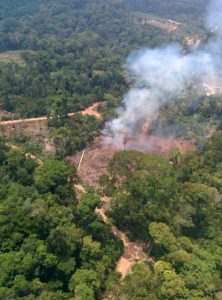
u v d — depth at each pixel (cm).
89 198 8575
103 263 7912
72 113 13900
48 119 12850
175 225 8506
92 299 6800
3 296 6494
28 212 7756
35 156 11350
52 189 9038
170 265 7506
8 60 17412
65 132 12144
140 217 8738
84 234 8238
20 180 9719
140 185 8606
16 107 13612
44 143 12106
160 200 8488
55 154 11662
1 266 6838
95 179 10888
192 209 8794
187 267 7388
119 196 8806
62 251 7475
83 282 7112
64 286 7350
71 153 11956
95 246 7794
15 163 9925
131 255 8769
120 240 8875
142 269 7812
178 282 6950
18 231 7469
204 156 11738
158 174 8938
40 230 7638
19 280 6738
